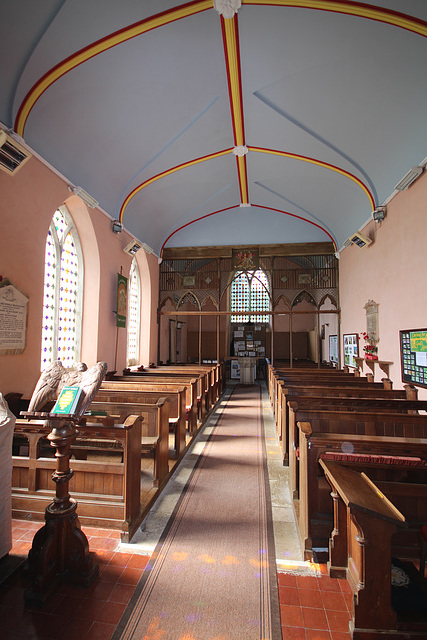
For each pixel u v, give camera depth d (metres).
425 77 4.66
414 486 2.66
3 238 4.77
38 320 5.48
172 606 2.39
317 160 7.34
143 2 3.91
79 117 5.47
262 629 2.21
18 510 3.47
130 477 3.22
